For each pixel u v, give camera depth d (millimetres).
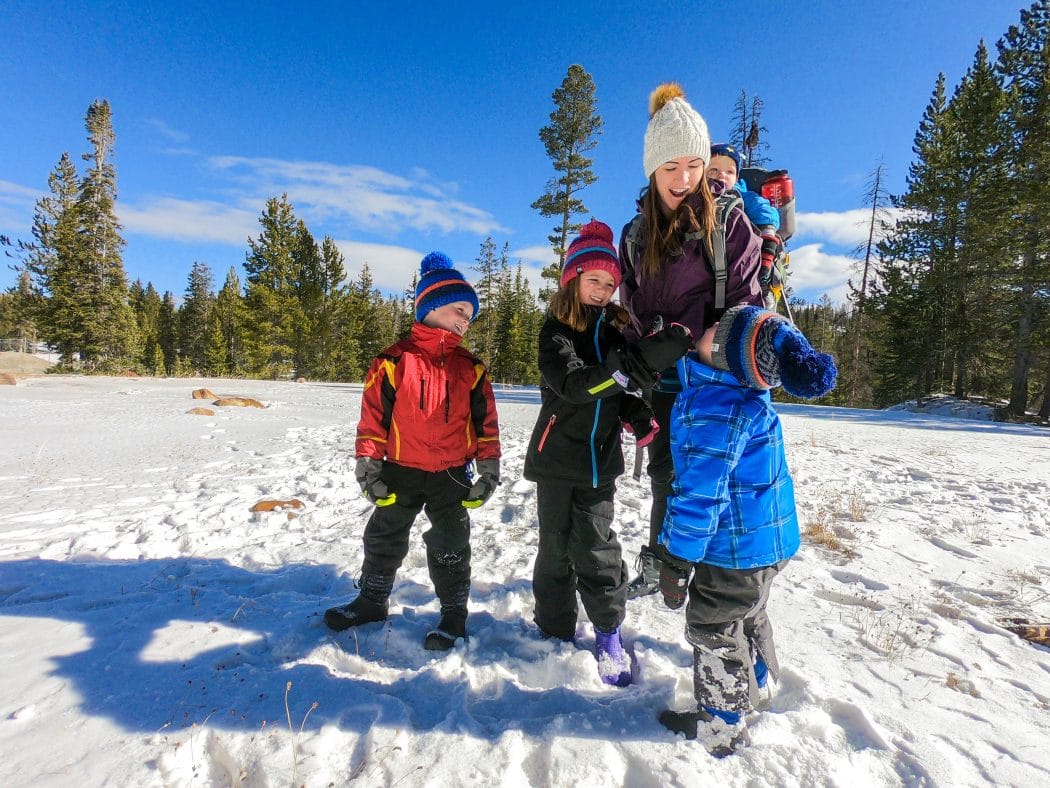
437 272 2629
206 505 4645
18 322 53125
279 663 2330
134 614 2650
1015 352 23453
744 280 2020
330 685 2119
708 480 1768
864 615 2900
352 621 2619
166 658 2283
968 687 2244
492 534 4090
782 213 2648
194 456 6734
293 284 36625
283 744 1789
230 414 10945
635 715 2002
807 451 8375
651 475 2383
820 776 1713
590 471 2346
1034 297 22047
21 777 1641
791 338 1648
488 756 1779
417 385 2496
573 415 2338
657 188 2088
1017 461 8188
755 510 1806
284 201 35250
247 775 1692
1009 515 4918
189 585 3076
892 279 28109
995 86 24203
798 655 2459
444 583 2590
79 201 32750
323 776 1686
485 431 2672
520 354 44625
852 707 2033
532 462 2484
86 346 32469
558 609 2543
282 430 9125
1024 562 3756
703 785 1673
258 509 4516
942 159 26156
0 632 2455
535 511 4656
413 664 2381
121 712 1938
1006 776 1734
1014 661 2475
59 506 4527
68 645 2354
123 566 3324
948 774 1720
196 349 65375
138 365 33969
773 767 1757
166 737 1828
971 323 24953
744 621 2074
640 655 2422
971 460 8125
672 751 1804
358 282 48844
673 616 2826
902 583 3342
